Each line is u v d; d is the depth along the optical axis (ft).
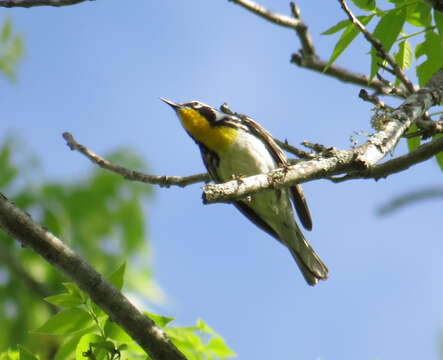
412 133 27.45
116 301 19.24
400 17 25.57
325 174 22.30
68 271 19.22
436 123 27.04
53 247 19.27
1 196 19.48
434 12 26.63
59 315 19.34
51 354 27.30
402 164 26.91
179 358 19.20
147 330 19.24
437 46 27.27
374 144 23.25
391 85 27.99
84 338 19.15
